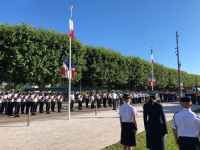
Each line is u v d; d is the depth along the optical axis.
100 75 30.92
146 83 41.16
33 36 21.89
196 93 32.44
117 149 6.74
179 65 29.47
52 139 8.13
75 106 26.47
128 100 5.79
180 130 3.76
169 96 36.03
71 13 14.59
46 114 17.48
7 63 20.78
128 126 5.52
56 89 49.97
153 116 4.95
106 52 32.44
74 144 7.40
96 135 8.86
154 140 4.86
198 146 3.63
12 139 8.10
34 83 25.95
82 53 27.36
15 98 16.02
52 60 23.00
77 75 26.72
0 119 14.24
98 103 24.25
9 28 20.92
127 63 37.25
